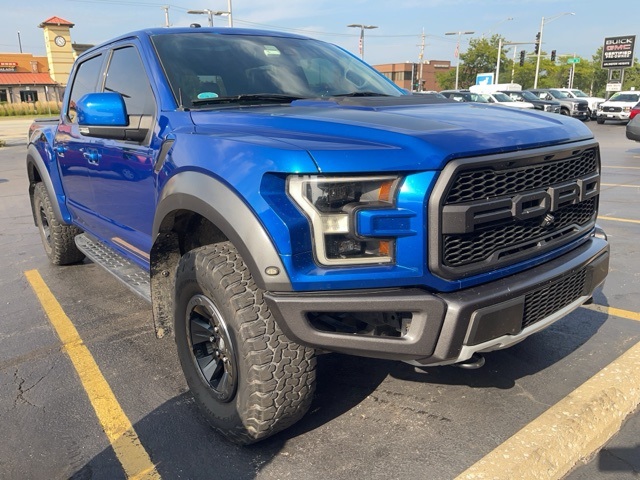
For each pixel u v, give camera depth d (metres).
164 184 2.90
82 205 4.58
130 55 3.75
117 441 2.80
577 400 2.98
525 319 2.54
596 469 2.54
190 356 2.86
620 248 5.86
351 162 2.19
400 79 77.12
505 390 3.14
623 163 12.95
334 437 2.76
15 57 58.78
